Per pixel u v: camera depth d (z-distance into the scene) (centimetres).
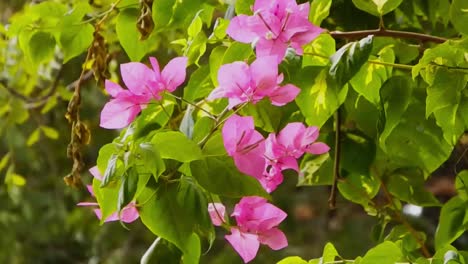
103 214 103
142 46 125
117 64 178
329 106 110
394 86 115
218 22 113
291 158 109
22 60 184
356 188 134
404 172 136
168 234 103
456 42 108
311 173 133
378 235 137
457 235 125
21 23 131
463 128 115
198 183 102
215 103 113
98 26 127
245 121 101
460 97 113
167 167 103
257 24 104
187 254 104
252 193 103
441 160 127
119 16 124
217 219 108
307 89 109
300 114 122
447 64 110
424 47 133
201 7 123
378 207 135
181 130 106
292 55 107
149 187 102
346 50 106
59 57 184
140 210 103
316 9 112
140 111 108
